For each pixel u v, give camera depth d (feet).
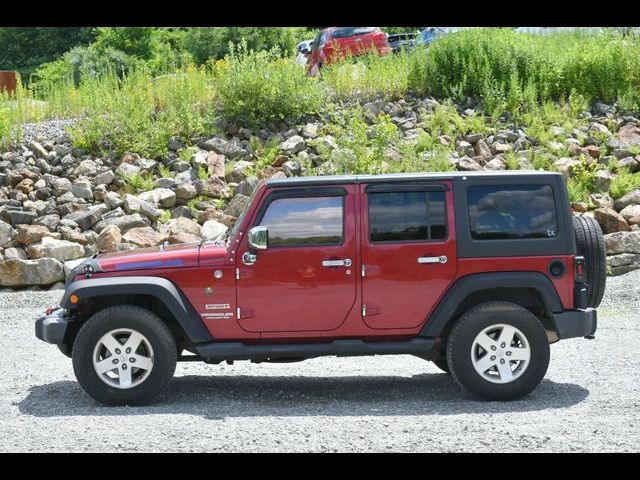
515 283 24.85
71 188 51.78
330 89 62.49
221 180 52.80
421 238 25.11
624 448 19.72
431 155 52.60
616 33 67.97
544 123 58.34
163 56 126.82
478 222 25.16
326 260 24.97
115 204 50.49
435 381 28.32
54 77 115.14
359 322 25.04
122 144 55.21
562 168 52.85
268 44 124.06
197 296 24.98
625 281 43.52
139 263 25.14
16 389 27.50
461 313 25.64
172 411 24.21
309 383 28.22
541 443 20.13
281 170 52.90
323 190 25.23
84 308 26.08
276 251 24.99
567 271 25.12
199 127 56.80
